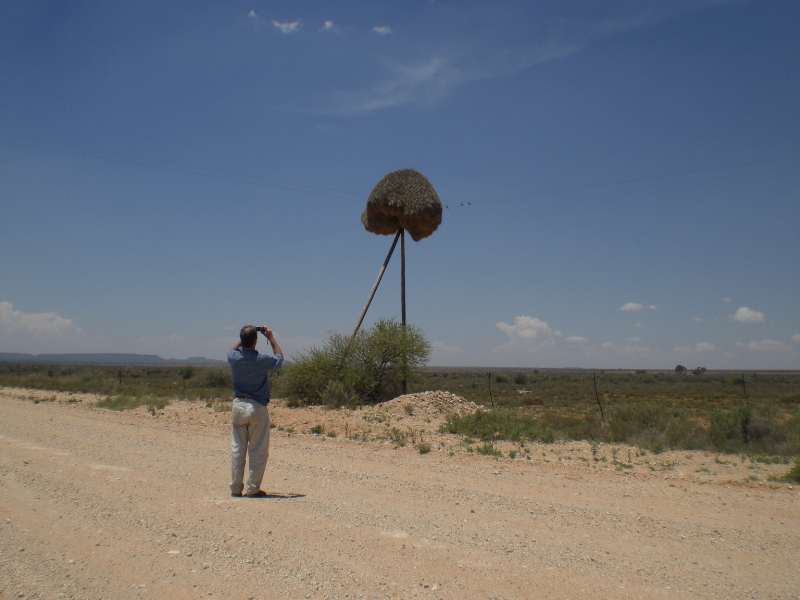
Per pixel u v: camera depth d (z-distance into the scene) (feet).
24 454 33.60
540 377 290.15
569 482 29.22
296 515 20.77
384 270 100.58
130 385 134.82
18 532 18.13
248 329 24.35
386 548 17.08
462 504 23.47
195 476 28.40
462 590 13.84
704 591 14.01
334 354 92.22
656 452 43.09
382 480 28.53
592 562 16.12
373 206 97.96
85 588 13.60
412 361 92.48
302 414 73.00
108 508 21.33
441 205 97.35
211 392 106.63
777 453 42.11
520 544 17.79
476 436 50.49
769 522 21.33
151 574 14.58
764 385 197.26
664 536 19.11
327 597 13.24
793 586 14.47
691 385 200.85
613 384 210.38
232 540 17.56
